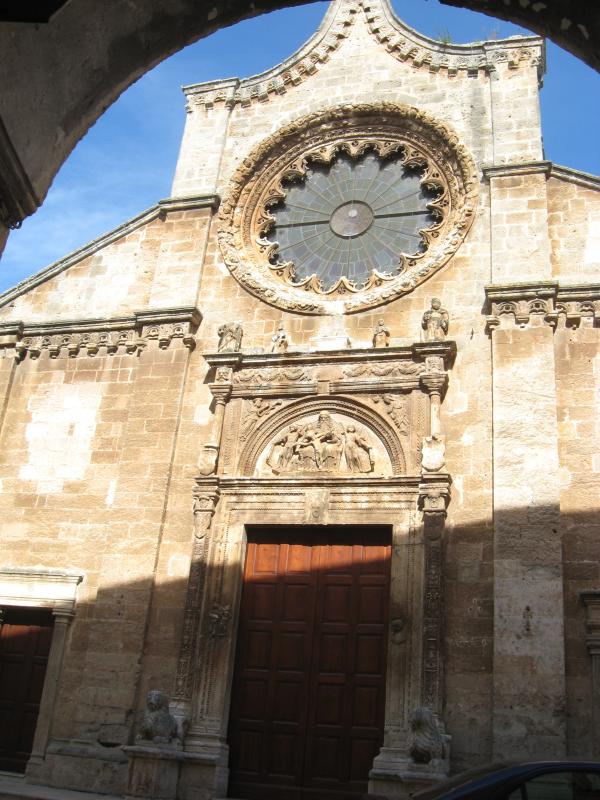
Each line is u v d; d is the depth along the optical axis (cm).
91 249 2203
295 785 1606
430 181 2052
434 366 1769
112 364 2045
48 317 2159
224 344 1934
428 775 1388
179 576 1783
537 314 1755
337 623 1705
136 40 805
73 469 1958
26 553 1906
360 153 2158
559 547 1563
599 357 1708
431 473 1667
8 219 759
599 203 1866
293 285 2036
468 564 1625
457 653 1571
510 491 1627
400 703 1557
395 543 1677
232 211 2138
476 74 2089
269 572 1778
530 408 1680
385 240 2061
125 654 1730
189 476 1866
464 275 1881
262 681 1702
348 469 1780
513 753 1452
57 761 1681
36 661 1850
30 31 688
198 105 2305
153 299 2067
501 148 1975
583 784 718
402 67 2164
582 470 1630
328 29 2269
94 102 817
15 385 2091
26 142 737
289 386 1870
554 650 1500
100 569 1842
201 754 1597
